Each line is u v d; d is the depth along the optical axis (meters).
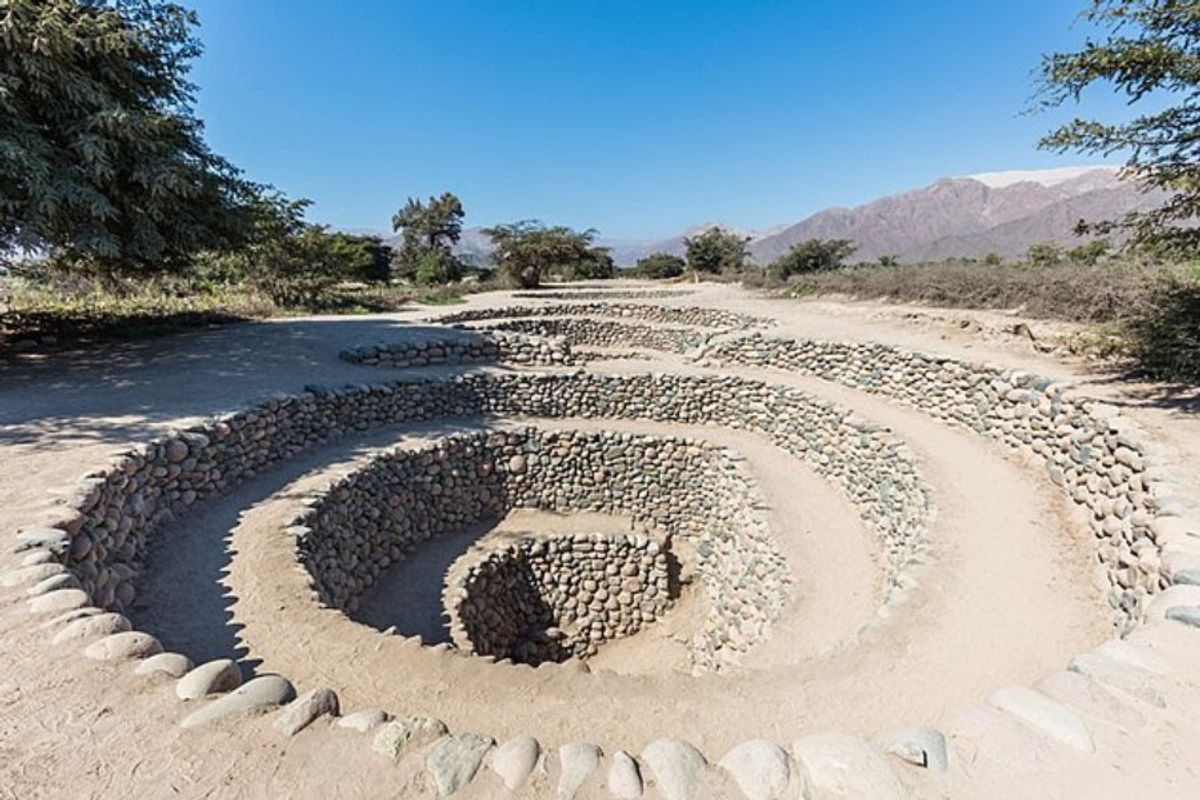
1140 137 5.42
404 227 53.28
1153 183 5.55
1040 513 5.94
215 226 10.80
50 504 4.25
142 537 5.22
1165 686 2.42
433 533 9.05
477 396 10.87
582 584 9.50
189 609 4.38
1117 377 7.25
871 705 3.39
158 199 8.91
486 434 9.79
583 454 10.34
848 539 7.55
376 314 17.80
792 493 8.77
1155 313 7.72
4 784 2.01
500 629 8.69
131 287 16.72
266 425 7.43
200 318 14.30
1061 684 2.45
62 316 12.36
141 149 8.44
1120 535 4.66
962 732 2.24
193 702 2.44
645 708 3.29
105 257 9.73
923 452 7.43
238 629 4.14
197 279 19.09
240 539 5.50
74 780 2.04
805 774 2.09
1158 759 2.10
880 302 16.34
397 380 10.02
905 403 9.58
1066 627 4.19
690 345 16.02
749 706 3.34
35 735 2.24
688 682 3.58
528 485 10.20
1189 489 4.17
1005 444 7.50
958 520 5.83
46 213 7.68
